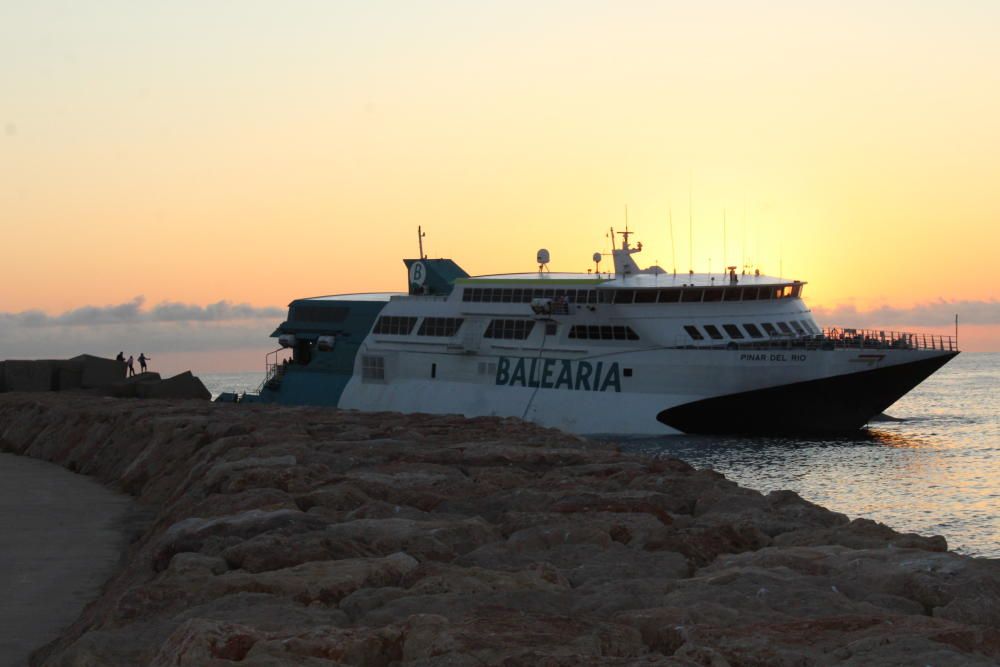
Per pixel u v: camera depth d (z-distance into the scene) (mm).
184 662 15078
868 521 26656
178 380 95375
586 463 38250
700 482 33156
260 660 14836
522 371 78625
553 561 22812
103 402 74312
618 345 74375
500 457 38406
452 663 14531
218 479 32938
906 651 14906
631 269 82000
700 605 17281
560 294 77000
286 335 96375
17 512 39219
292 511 25562
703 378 71625
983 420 92250
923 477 59594
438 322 84250
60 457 58969
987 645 15508
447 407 81750
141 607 19156
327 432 49094
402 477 33375
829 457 66500
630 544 24734
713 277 78312
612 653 15570
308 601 19188
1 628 23062
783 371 70500
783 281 78125
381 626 16578
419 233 91312
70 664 16844
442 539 24219
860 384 70938
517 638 15352
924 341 73062
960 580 19594
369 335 89375
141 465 46719
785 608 17875
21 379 95375
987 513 49156
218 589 19469
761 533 25141
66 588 26766
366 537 23938
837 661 15008
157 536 28625
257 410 64688
